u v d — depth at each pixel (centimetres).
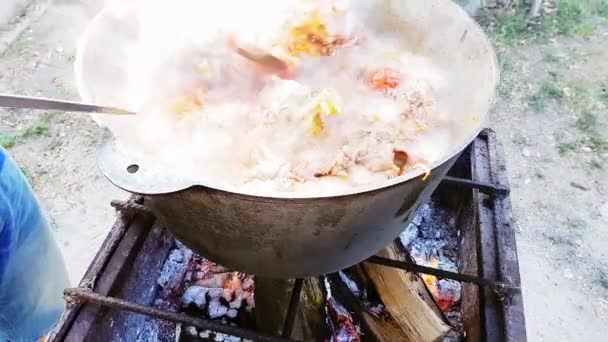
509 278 143
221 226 104
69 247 226
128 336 163
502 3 349
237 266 120
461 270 186
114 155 97
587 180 257
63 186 248
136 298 164
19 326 130
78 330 132
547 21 346
